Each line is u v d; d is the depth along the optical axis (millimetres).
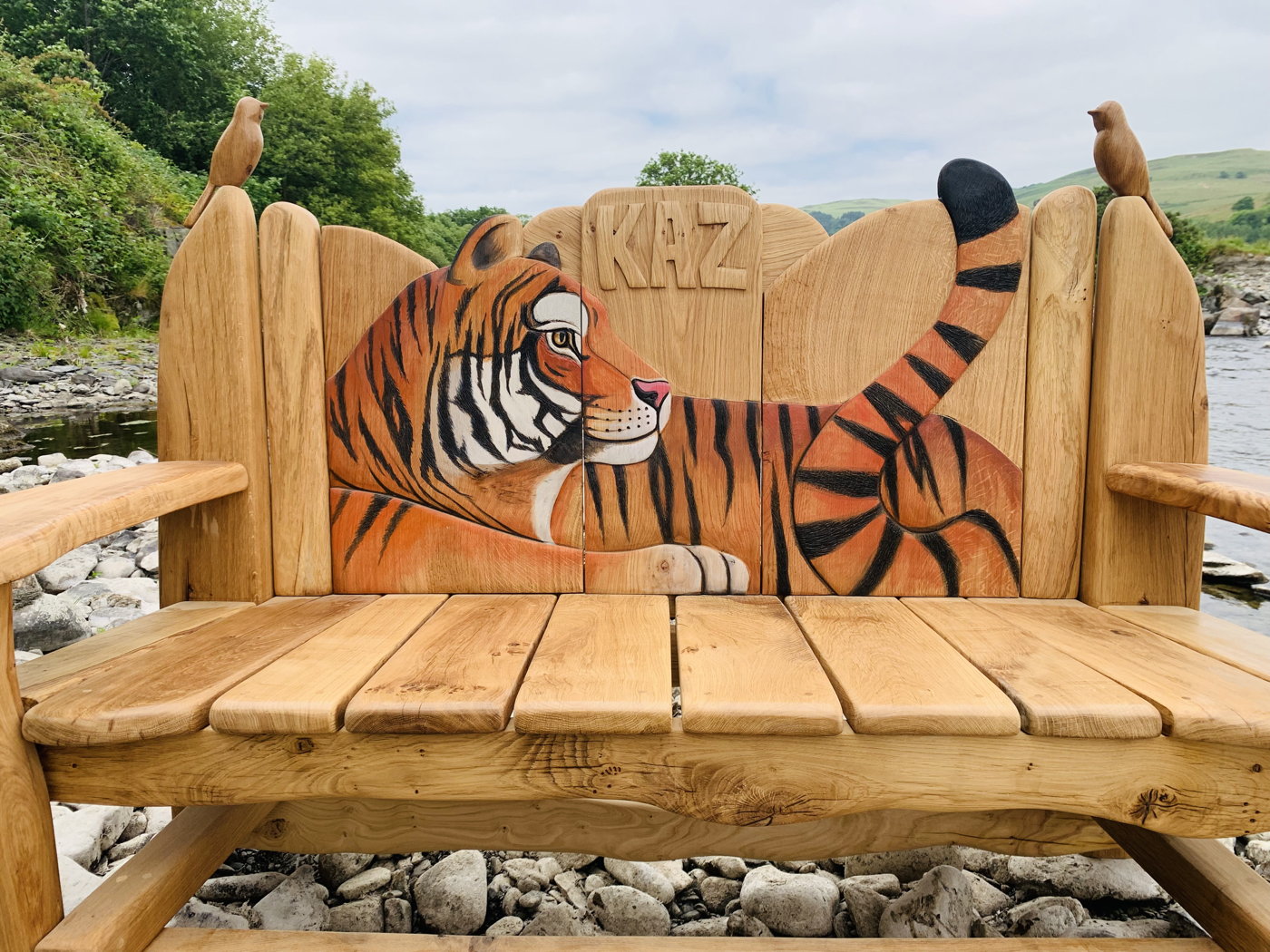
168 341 1447
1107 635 1263
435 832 1360
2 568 891
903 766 1000
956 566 1500
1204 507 1207
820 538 1498
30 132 14453
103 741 967
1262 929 993
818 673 1084
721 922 1470
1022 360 1492
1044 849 1324
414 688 1026
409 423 1515
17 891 978
